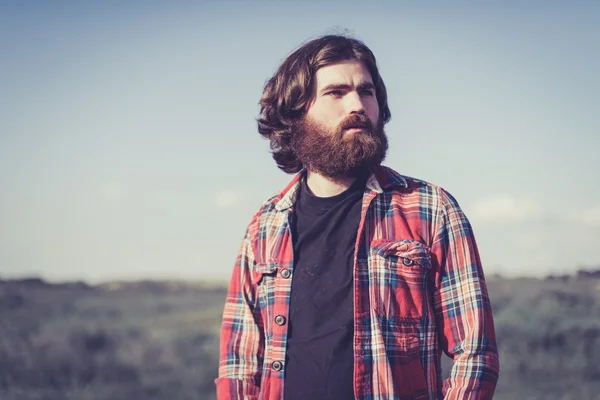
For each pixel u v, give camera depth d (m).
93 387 12.02
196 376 12.71
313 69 2.81
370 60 2.87
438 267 2.54
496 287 20.39
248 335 2.74
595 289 19.00
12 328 18.47
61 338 16.11
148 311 25.03
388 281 2.48
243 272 2.79
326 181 2.74
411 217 2.58
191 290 32.72
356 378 2.39
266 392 2.51
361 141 2.63
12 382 12.25
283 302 2.57
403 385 2.39
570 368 10.72
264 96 3.04
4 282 30.47
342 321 2.45
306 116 2.80
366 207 2.60
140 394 11.41
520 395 9.50
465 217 2.61
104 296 29.81
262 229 2.78
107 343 16.30
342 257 2.54
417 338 2.46
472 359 2.40
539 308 16.47
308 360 2.45
